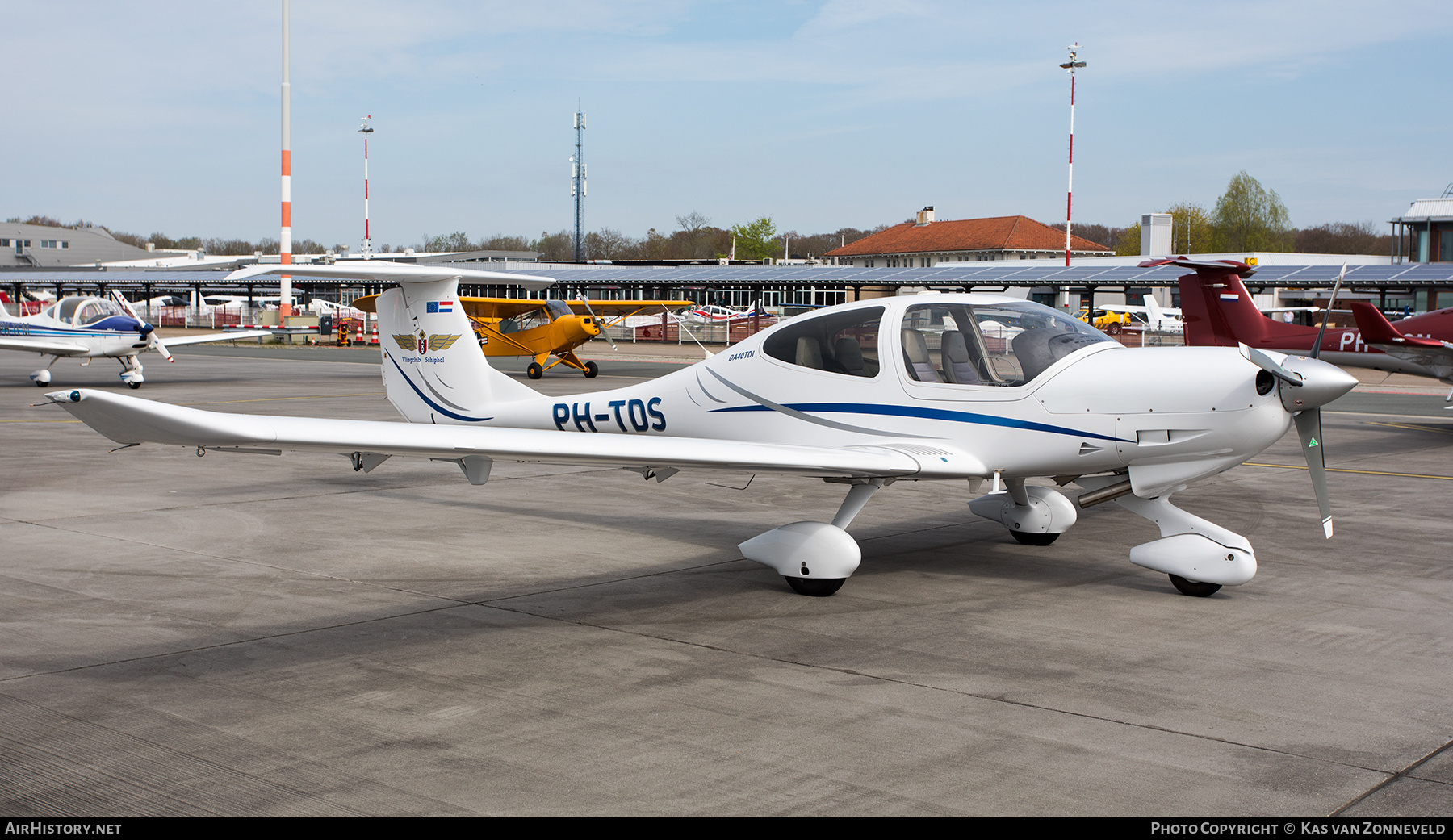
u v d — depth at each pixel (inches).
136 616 195.5
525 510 317.1
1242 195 3097.9
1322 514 213.8
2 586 218.1
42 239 3754.9
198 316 2346.2
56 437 482.3
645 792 121.2
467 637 184.5
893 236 2992.1
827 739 137.6
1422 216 1598.2
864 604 208.8
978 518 307.0
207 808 116.8
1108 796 120.6
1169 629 191.0
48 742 135.6
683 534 281.9
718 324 1825.8
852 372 236.8
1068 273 1362.0
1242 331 594.2
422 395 307.7
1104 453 214.5
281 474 383.2
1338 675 165.0
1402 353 514.9
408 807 117.0
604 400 277.6
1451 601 212.1
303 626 190.5
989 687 158.7
